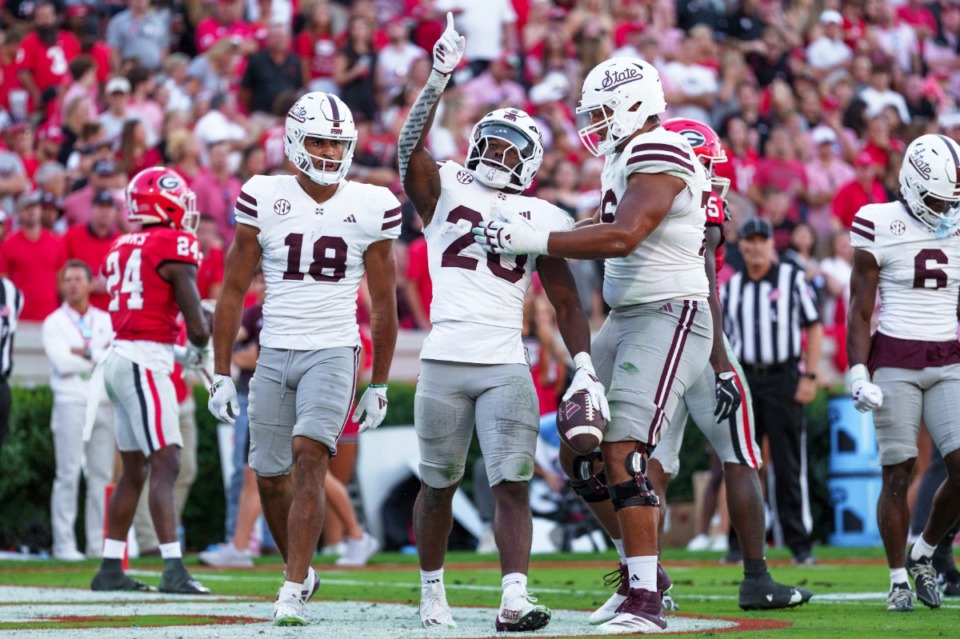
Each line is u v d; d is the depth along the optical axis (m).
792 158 51.81
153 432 24.27
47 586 25.84
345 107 18.58
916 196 20.94
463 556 35.66
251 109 49.00
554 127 51.81
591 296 41.97
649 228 16.20
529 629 16.47
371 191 18.91
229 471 35.78
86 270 33.59
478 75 53.84
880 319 21.48
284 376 18.56
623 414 16.58
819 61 62.81
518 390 17.06
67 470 33.25
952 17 72.00
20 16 51.47
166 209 24.75
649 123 17.28
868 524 39.94
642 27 58.34
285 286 18.62
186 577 24.08
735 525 20.22
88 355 33.28
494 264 17.25
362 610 20.27
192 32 52.75
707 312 17.12
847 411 40.16
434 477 17.52
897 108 59.75
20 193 41.16
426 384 17.36
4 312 29.42
